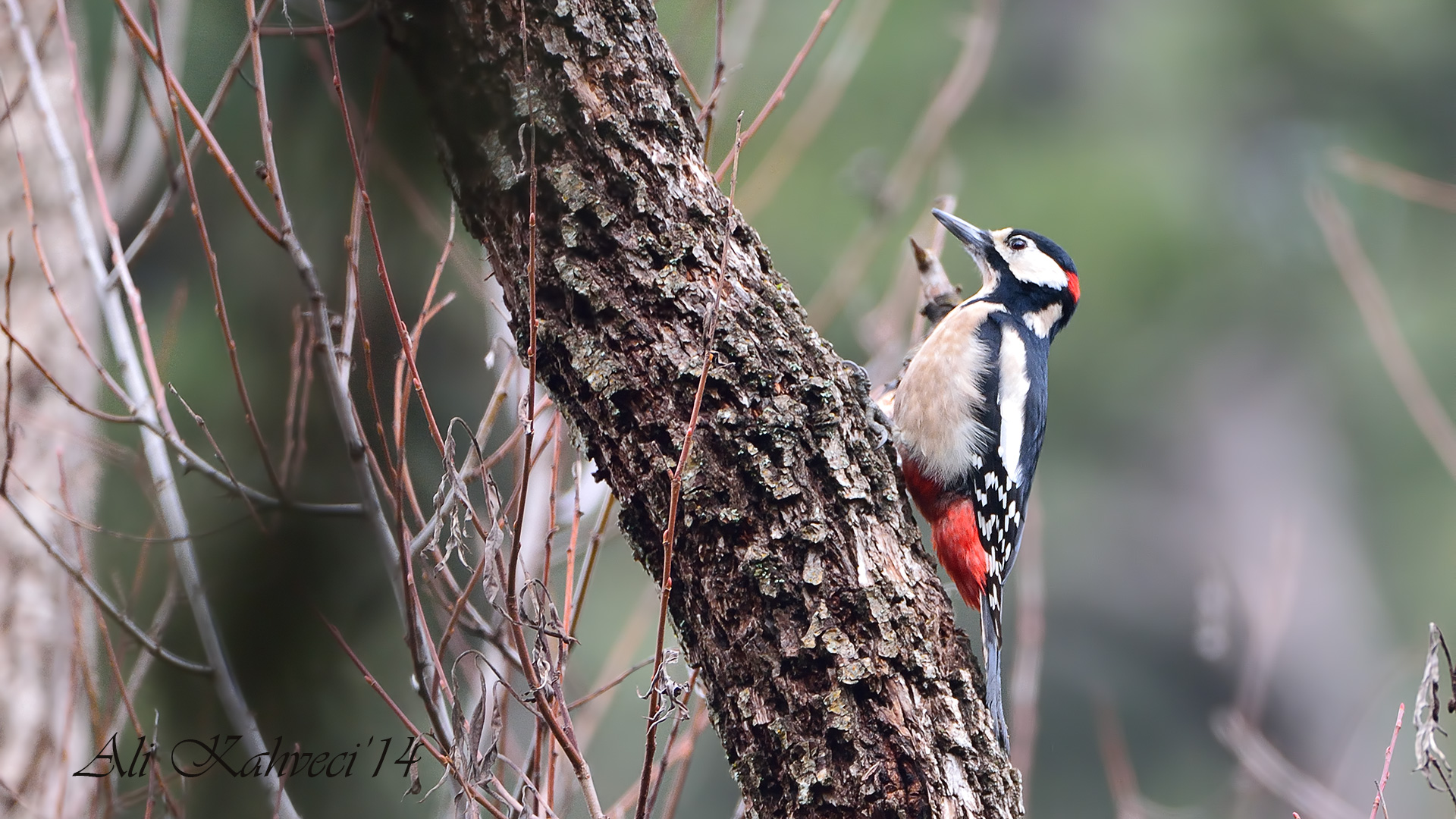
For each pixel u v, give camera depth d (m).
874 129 21.66
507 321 6.61
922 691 6.08
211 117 7.66
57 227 11.07
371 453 7.05
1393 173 14.52
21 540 10.26
